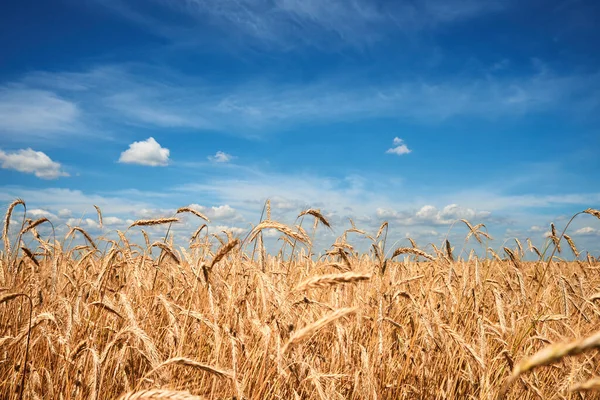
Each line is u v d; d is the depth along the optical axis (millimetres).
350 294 6379
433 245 8000
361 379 4859
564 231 6441
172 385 4027
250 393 4203
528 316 5996
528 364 1356
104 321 5172
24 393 4020
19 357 4617
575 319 6609
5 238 5410
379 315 5250
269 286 4473
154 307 5527
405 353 5453
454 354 5457
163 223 5027
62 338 4168
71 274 6125
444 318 6000
